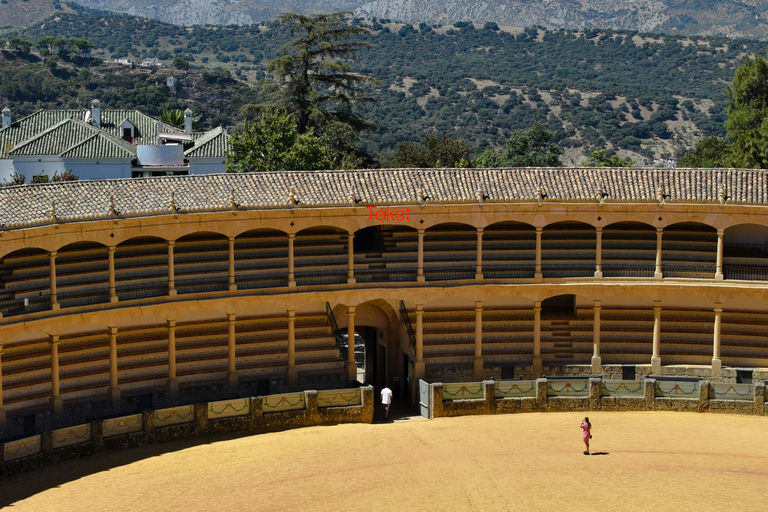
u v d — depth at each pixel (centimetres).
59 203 5691
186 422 5459
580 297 7156
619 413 5981
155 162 9538
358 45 9525
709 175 6700
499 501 4381
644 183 6719
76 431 5081
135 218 5884
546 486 4578
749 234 7025
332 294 6544
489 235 7125
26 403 5719
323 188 6500
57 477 4769
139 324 6394
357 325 7056
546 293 6775
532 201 6600
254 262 6744
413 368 6719
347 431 5612
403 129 18725
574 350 6962
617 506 4309
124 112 11350
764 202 6419
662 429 5584
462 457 5044
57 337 5684
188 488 4581
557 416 5931
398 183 6638
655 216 6650
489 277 6781
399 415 6231
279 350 6656
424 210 6575
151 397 6188
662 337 6950
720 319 6731
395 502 4375
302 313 6856
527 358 6931
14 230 5322
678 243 7031
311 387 6619
